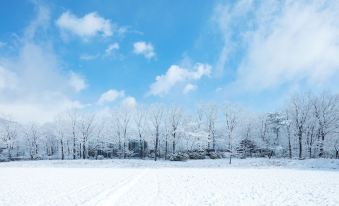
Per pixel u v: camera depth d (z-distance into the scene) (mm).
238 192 17844
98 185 20984
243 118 66375
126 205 13688
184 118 70438
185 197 15961
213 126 67750
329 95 58219
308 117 59250
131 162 53562
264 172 33094
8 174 32000
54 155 76250
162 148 71188
